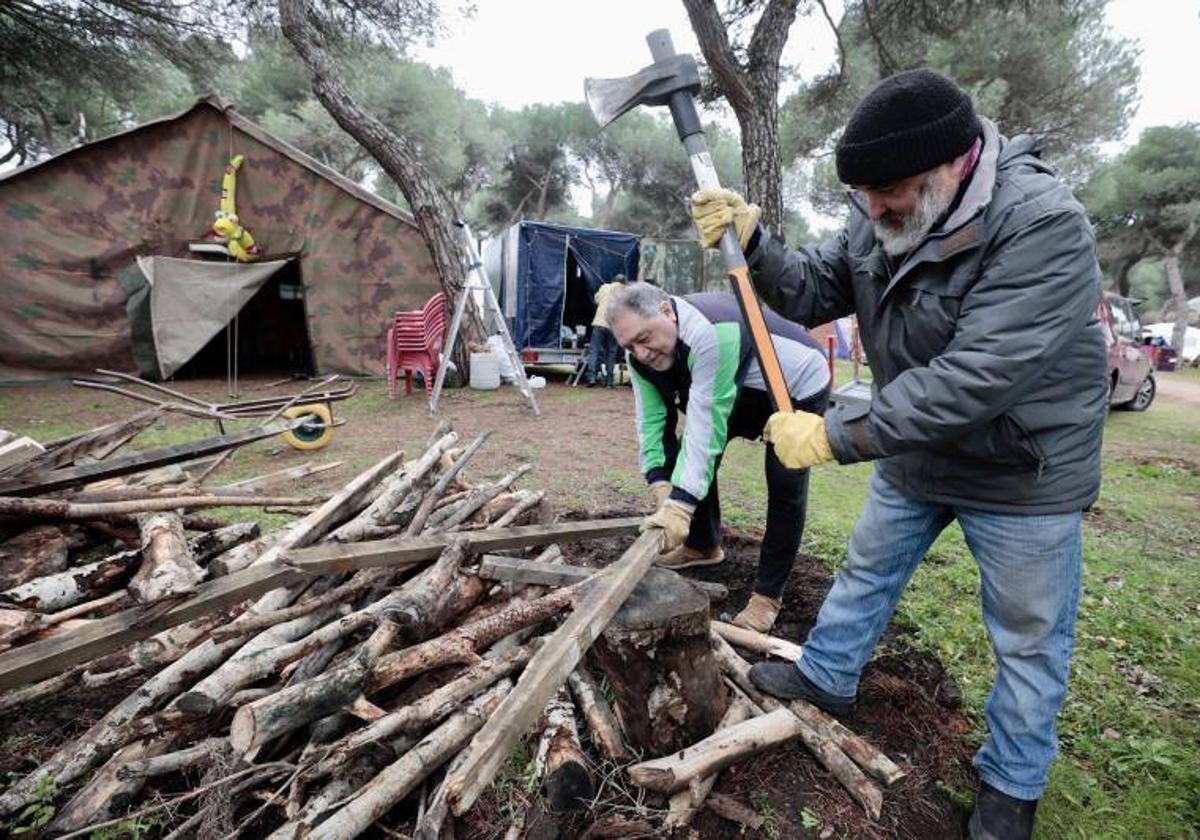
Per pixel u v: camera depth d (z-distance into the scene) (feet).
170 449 8.21
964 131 4.21
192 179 29.81
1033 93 39.70
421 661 5.47
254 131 29.32
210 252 30.42
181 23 34.63
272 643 5.86
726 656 7.04
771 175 25.36
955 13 29.09
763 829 5.30
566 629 4.70
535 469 16.26
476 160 96.63
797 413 5.25
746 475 16.66
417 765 4.98
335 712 5.05
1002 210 4.30
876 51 32.76
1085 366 4.61
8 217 27.66
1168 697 7.82
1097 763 6.62
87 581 6.75
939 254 4.52
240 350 41.91
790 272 6.23
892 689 7.14
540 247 34.65
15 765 5.63
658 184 101.55
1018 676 5.16
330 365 31.94
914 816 5.58
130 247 29.45
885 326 5.25
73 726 6.13
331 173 30.22
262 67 69.10
